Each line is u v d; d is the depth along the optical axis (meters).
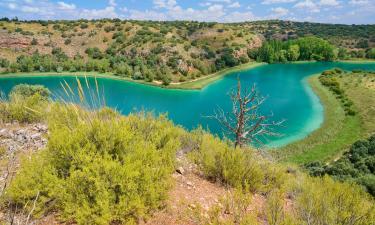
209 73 121.62
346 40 188.75
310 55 154.50
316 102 73.62
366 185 16.19
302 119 60.09
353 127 53.00
